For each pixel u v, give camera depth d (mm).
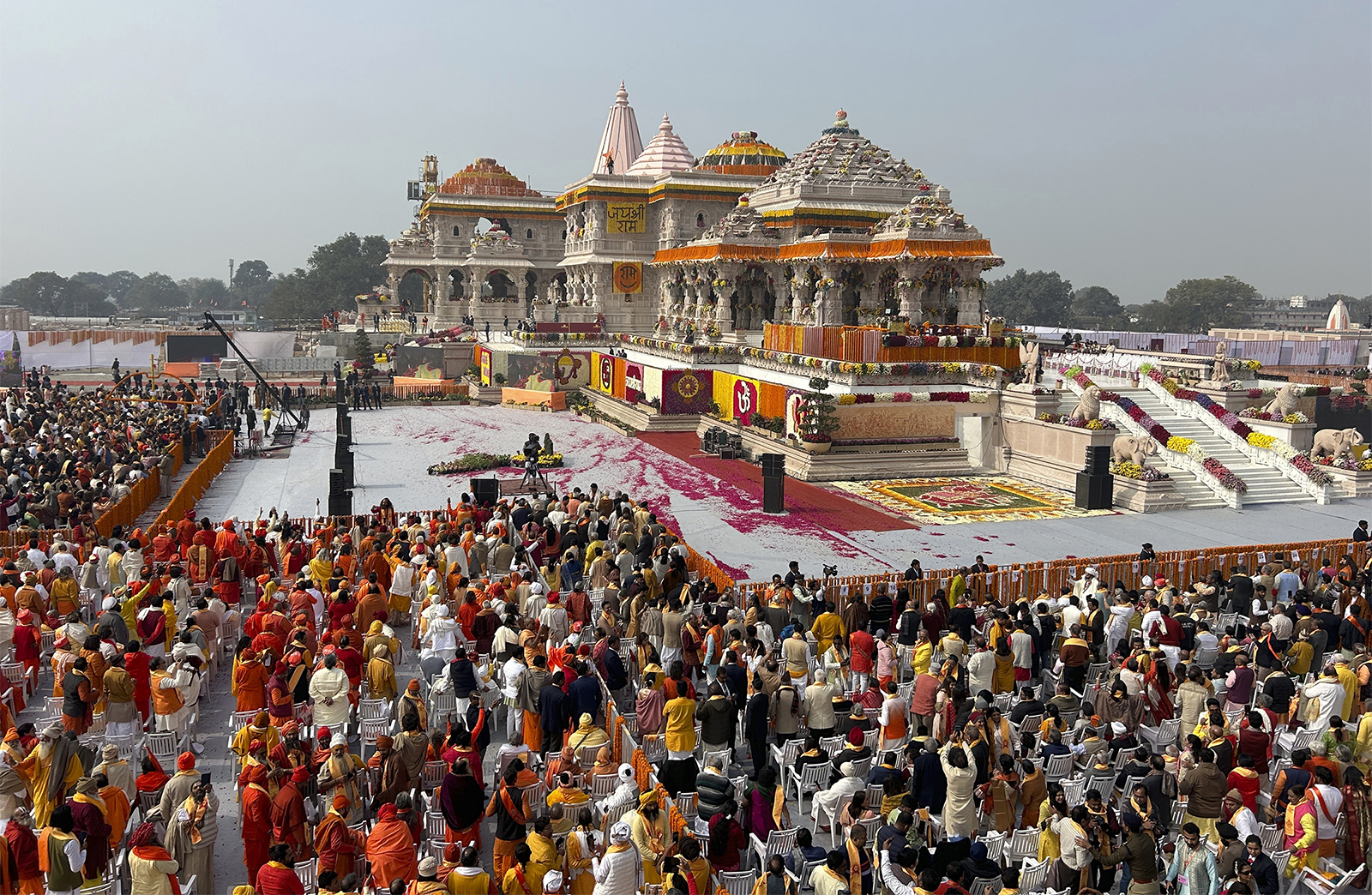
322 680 16125
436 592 20547
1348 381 46375
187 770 13156
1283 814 14164
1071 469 40500
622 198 85625
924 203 53906
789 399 45312
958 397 44406
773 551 31344
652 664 17078
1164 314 175750
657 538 25578
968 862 12062
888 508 37500
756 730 16391
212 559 23891
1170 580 26422
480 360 76625
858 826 11898
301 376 82938
